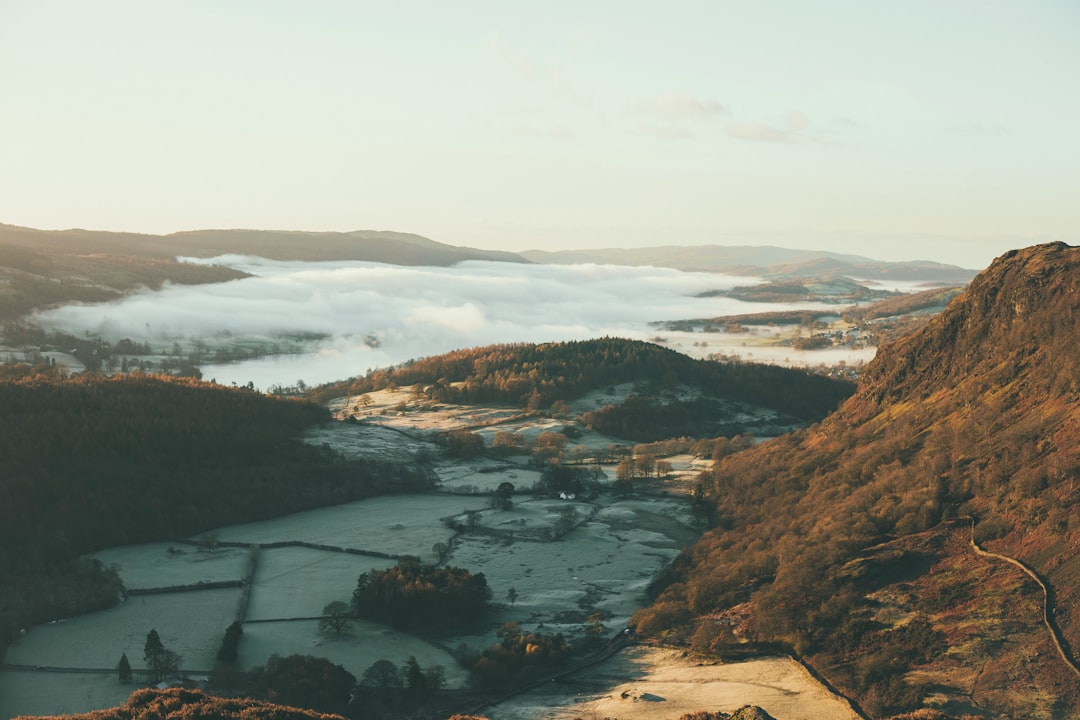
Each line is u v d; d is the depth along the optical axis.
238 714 139.00
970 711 142.75
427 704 175.88
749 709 146.38
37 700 169.00
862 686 159.75
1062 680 143.38
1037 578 168.25
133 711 141.62
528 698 177.75
